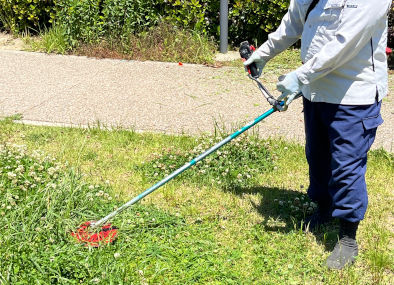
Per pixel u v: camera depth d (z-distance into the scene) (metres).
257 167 5.38
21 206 4.20
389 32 8.64
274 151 5.66
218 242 4.10
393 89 7.76
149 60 8.97
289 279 3.71
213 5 9.52
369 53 3.60
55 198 4.26
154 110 6.93
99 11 9.49
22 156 5.04
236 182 5.05
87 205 4.35
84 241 3.95
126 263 3.76
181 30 9.40
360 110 3.66
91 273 3.57
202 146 5.67
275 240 4.16
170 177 4.20
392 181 5.13
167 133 6.23
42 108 6.90
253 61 4.21
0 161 4.96
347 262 3.87
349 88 3.64
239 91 7.63
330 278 3.72
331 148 3.82
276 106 3.94
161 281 3.65
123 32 9.26
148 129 6.36
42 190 4.41
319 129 4.01
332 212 3.98
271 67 8.62
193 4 9.28
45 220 4.04
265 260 3.88
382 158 5.56
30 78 8.05
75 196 4.35
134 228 4.14
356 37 3.43
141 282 3.55
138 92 7.54
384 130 6.40
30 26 10.31
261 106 7.11
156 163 5.35
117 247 3.92
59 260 3.64
